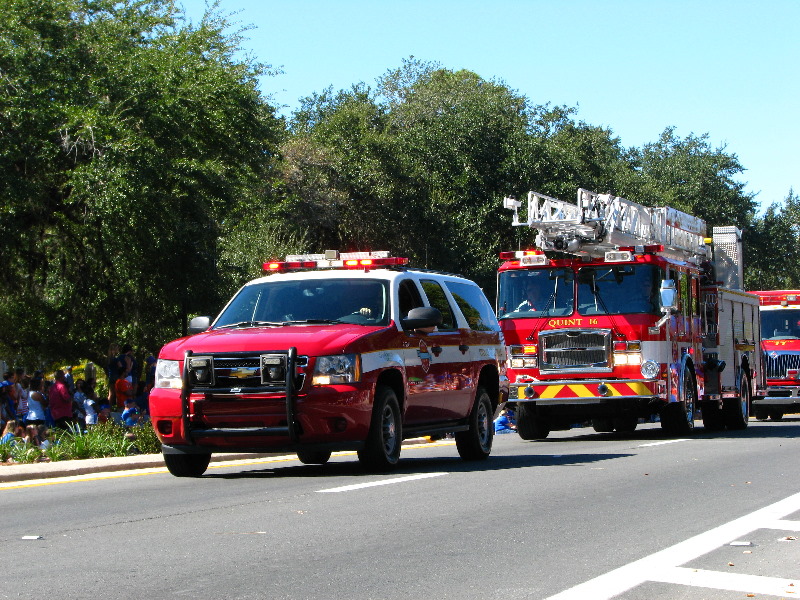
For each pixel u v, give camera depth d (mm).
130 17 30781
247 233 41938
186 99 29625
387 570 7148
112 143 26359
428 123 59906
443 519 9391
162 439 13016
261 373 12469
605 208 21422
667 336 21656
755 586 6695
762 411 37094
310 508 10078
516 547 8031
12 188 25719
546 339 22016
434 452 18453
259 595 6387
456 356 15078
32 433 20703
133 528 8984
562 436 24688
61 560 7512
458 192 58250
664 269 21703
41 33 27297
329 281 14258
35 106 26031
